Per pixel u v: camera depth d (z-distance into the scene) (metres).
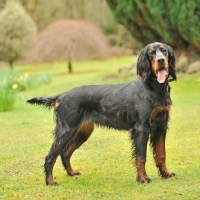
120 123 7.53
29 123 13.98
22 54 38.56
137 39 22.36
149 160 8.95
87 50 33.12
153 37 21.42
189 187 6.86
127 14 20.77
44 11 51.41
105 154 9.58
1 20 38.00
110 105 7.53
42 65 44.66
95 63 41.31
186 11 18.17
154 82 7.23
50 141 11.27
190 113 13.67
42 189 7.28
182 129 11.64
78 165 8.81
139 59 7.40
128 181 7.51
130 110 7.38
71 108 7.61
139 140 7.28
